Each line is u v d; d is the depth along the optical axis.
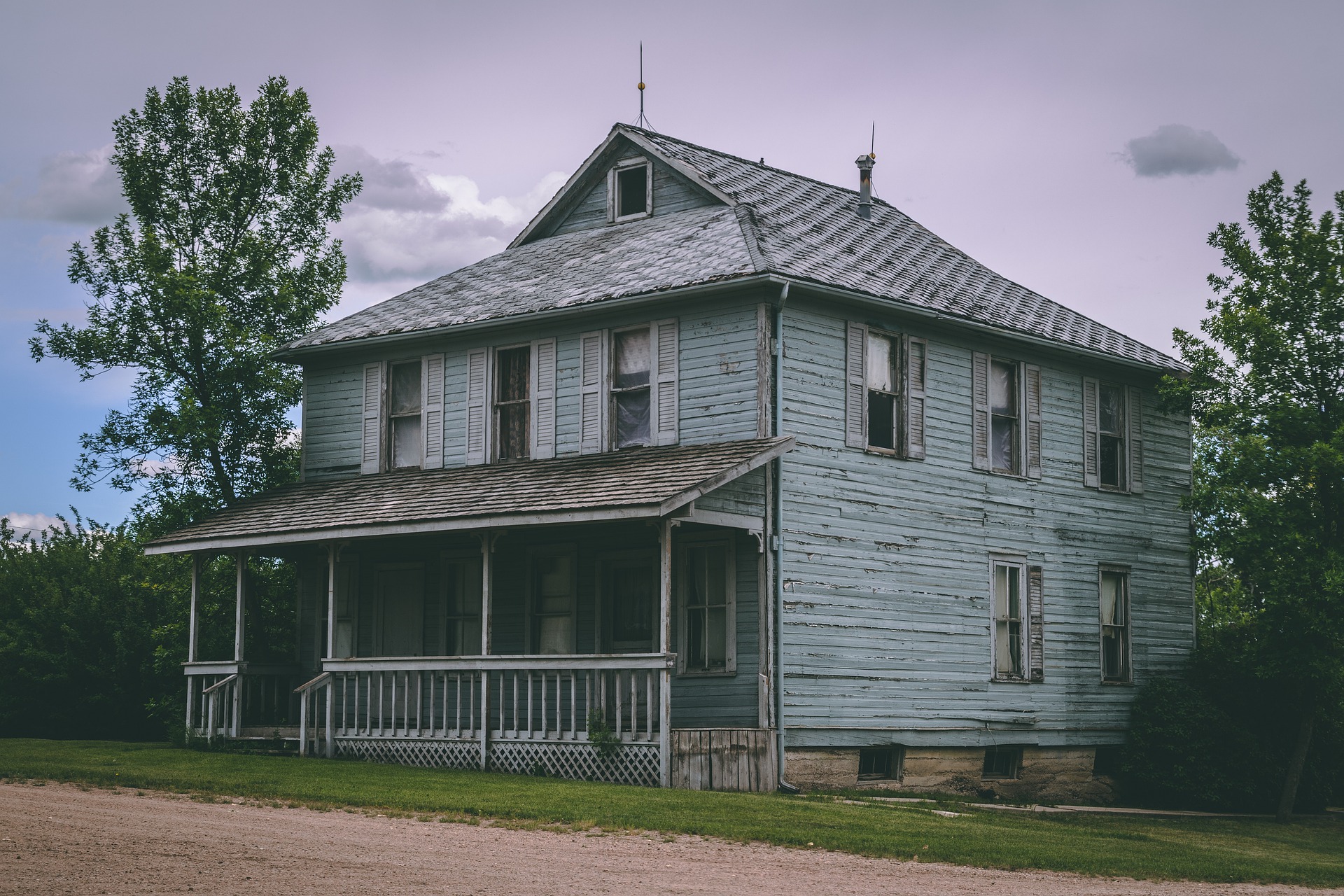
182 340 29.23
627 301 22.02
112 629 32.31
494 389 24.19
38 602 33.38
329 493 24.89
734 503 20.11
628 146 26.48
